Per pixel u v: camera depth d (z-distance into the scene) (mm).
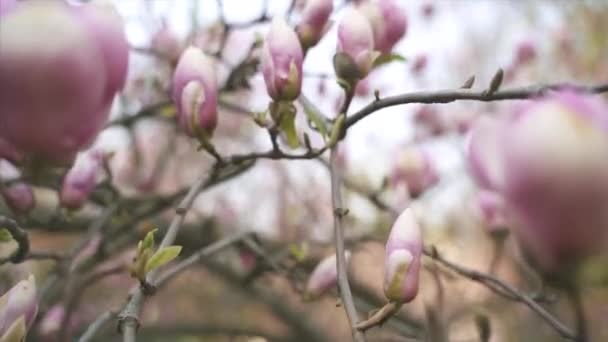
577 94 917
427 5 3229
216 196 2576
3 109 962
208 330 2006
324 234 2404
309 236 2387
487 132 955
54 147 976
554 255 924
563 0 3838
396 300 1107
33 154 978
